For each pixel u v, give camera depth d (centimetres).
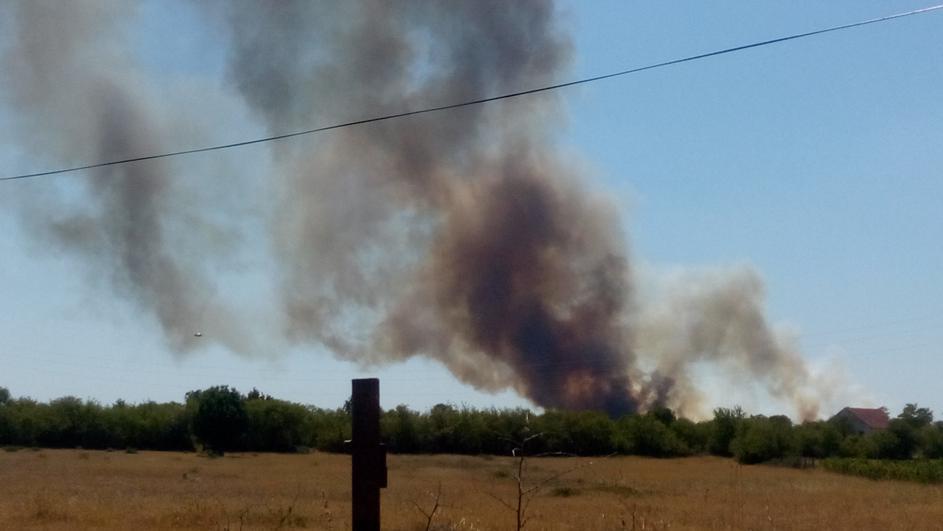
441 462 5478
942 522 2323
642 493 3231
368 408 759
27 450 6781
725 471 5153
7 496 2545
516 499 2786
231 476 4209
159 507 2145
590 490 3309
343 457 6662
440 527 1770
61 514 1950
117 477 3944
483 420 6412
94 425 7394
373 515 746
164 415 7556
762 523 2200
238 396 7344
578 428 6284
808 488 3734
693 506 2630
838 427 7956
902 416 7125
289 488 3284
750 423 6838
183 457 6400
